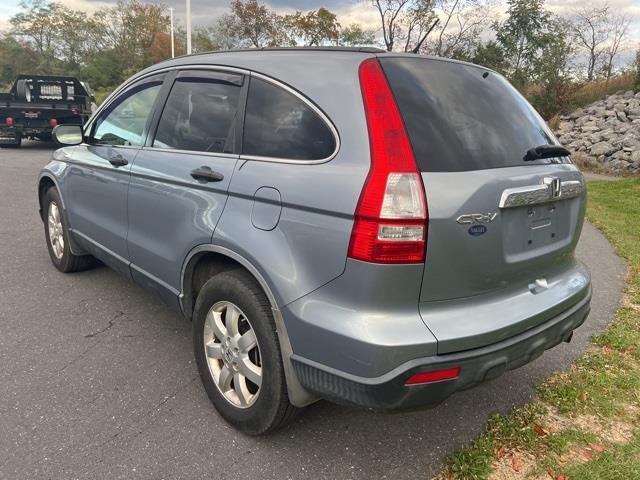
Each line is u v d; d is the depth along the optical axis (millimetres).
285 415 2609
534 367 3590
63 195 4574
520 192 2426
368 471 2561
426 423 2953
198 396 3113
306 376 2361
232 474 2504
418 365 2127
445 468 2590
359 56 2498
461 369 2221
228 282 2678
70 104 15336
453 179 2223
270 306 2520
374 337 2117
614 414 3068
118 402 3021
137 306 4309
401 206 2111
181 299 3129
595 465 2621
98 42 59562
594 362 3648
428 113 2355
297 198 2363
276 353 2494
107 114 4152
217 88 3051
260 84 2789
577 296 2881
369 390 2152
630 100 18469
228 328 2758
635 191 11094
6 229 6383
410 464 2621
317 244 2279
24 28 60125
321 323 2244
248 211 2584
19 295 4434
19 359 3434
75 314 4125
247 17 33688
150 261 3383
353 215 2168
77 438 2701
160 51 49688
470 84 2715
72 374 3287
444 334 2189
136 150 3547
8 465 2490
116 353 3564
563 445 2764
